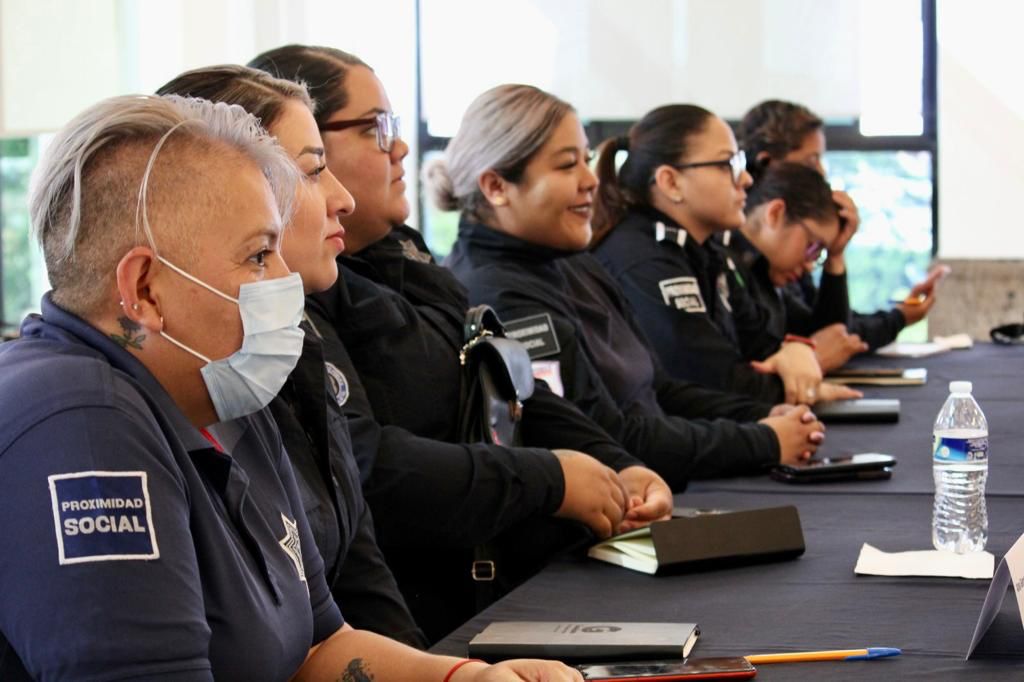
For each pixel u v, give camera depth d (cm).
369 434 196
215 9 623
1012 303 589
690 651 142
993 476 247
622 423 266
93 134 116
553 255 284
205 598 117
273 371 124
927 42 668
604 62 670
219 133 120
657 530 180
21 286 576
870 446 290
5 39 498
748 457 261
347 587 175
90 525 104
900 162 677
